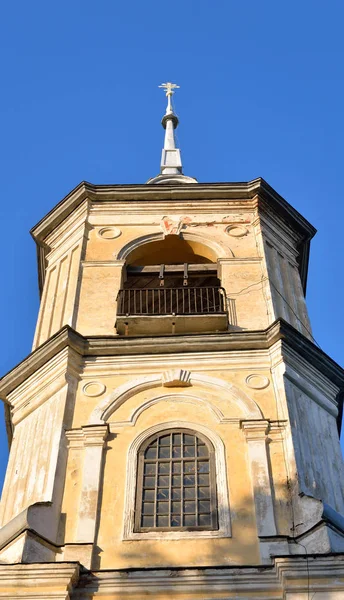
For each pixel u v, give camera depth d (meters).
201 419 17.77
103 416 17.91
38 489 16.64
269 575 14.18
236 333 19.59
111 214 24.42
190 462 16.94
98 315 20.92
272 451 16.95
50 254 24.31
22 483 17.08
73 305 21.25
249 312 20.84
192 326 20.28
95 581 14.34
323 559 14.05
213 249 23.28
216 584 14.16
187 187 24.92
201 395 18.33
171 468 16.84
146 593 14.16
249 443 17.09
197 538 15.38
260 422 17.41
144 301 23.00
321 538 14.83
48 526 15.66
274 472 16.50
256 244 23.34
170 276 22.89
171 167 30.77
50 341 19.67
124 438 17.47
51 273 23.39
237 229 23.95
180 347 19.45
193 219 24.23
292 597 13.75
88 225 24.03
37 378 19.52
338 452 17.81
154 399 18.28
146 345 19.52
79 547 15.20
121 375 19.00
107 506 16.09
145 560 15.09
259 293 21.52
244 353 19.31
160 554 15.16
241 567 14.30
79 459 17.06
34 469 17.20
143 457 17.09
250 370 18.92
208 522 15.76
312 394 18.77
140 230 23.86
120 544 15.38
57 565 14.33
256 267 22.42
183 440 17.39
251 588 14.06
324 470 16.98
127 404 18.22
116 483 16.53
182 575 14.30
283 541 15.04
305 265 25.44
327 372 19.50
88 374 19.08
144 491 16.42
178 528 15.64
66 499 16.28
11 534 15.46
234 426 17.55
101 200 24.80
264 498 15.94
